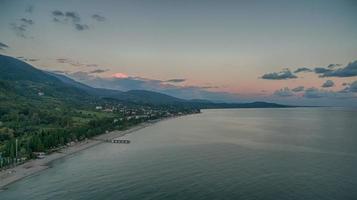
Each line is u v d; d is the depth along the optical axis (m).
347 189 111.00
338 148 192.38
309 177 125.94
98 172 141.38
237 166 145.38
